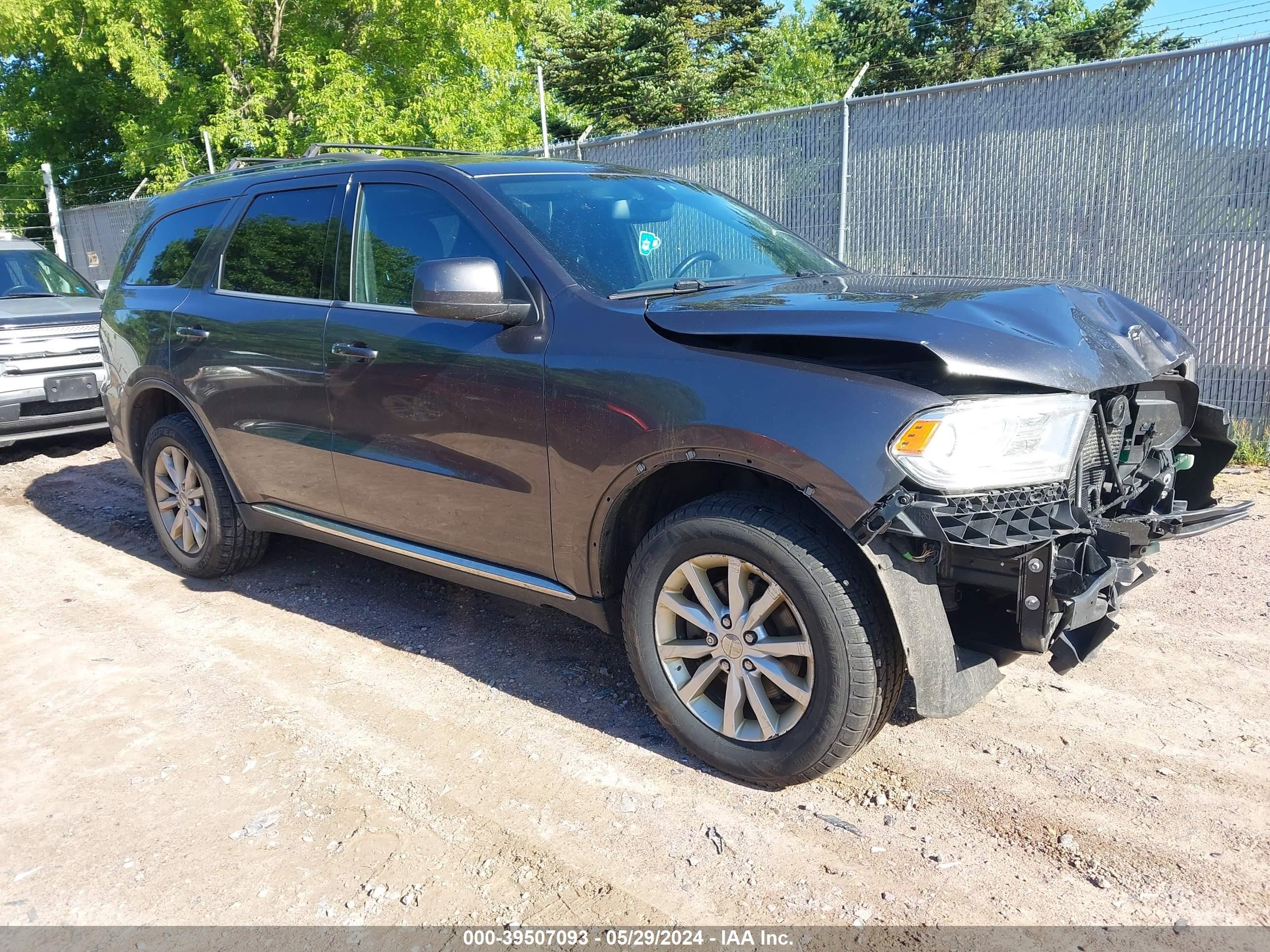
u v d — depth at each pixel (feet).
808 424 8.02
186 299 14.49
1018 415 7.88
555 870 8.06
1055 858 8.02
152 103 55.93
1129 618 12.71
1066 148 21.20
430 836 8.55
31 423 23.66
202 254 14.61
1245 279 19.53
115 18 48.47
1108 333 9.15
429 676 11.80
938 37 102.73
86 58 51.06
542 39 85.10
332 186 12.72
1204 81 19.29
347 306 12.05
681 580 9.28
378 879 8.01
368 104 49.21
